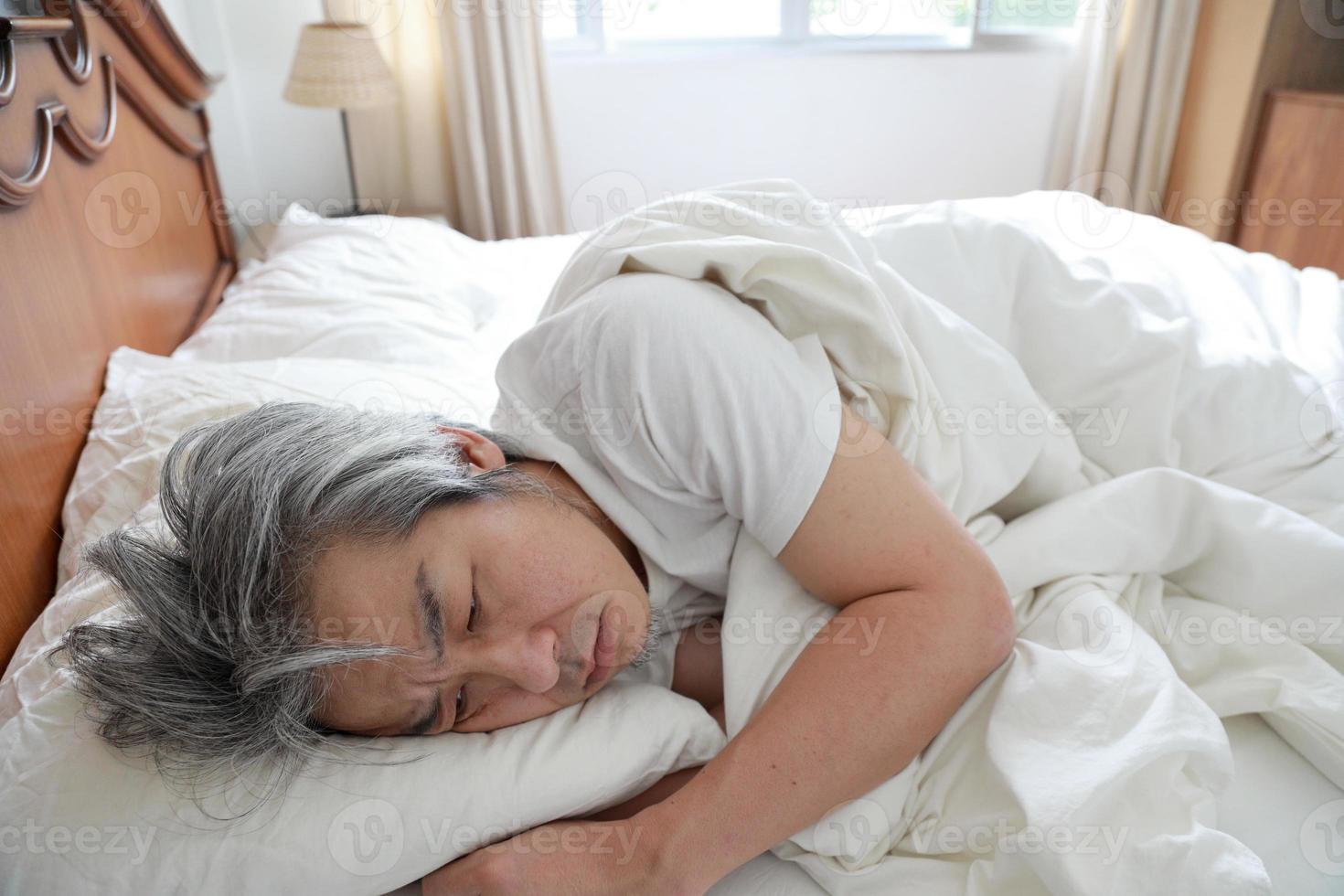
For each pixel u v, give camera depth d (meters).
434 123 2.57
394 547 0.60
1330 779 0.70
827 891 0.67
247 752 0.61
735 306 0.71
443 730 0.66
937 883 0.65
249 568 0.60
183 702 0.61
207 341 1.32
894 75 2.80
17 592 0.81
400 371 1.17
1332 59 2.47
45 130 0.99
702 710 0.73
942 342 0.83
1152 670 0.68
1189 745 0.62
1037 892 0.62
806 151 2.88
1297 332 1.17
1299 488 0.94
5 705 0.68
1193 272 1.33
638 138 2.79
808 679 0.63
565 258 1.85
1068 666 0.68
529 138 2.56
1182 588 0.87
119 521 0.87
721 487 0.69
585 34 2.71
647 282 0.68
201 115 1.80
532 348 0.76
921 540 0.66
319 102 2.18
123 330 1.18
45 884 0.58
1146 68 2.70
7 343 0.85
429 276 1.59
